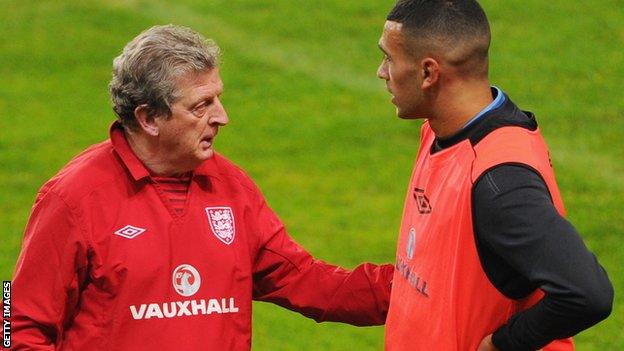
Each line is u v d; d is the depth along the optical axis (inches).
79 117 1811.0
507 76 1881.2
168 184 570.9
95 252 547.8
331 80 1923.0
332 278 622.2
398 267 569.9
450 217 510.6
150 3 2290.8
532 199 478.3
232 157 1646.2
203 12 2231.8
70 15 2236.7
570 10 2119.8
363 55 2023.9
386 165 1603.1
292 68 1975.9
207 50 551.5
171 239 561.3
